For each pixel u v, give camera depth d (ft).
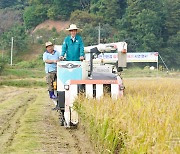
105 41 259.60
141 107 33.45
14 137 40.14
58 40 270.67
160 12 259.39
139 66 238.68
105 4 277.23
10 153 33.88
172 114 30.19
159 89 69.41
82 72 47.37
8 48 283.18
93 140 34.14
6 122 49.60
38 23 305.73
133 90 67.72
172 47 254.68
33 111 61.57
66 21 294.25
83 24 275.80
